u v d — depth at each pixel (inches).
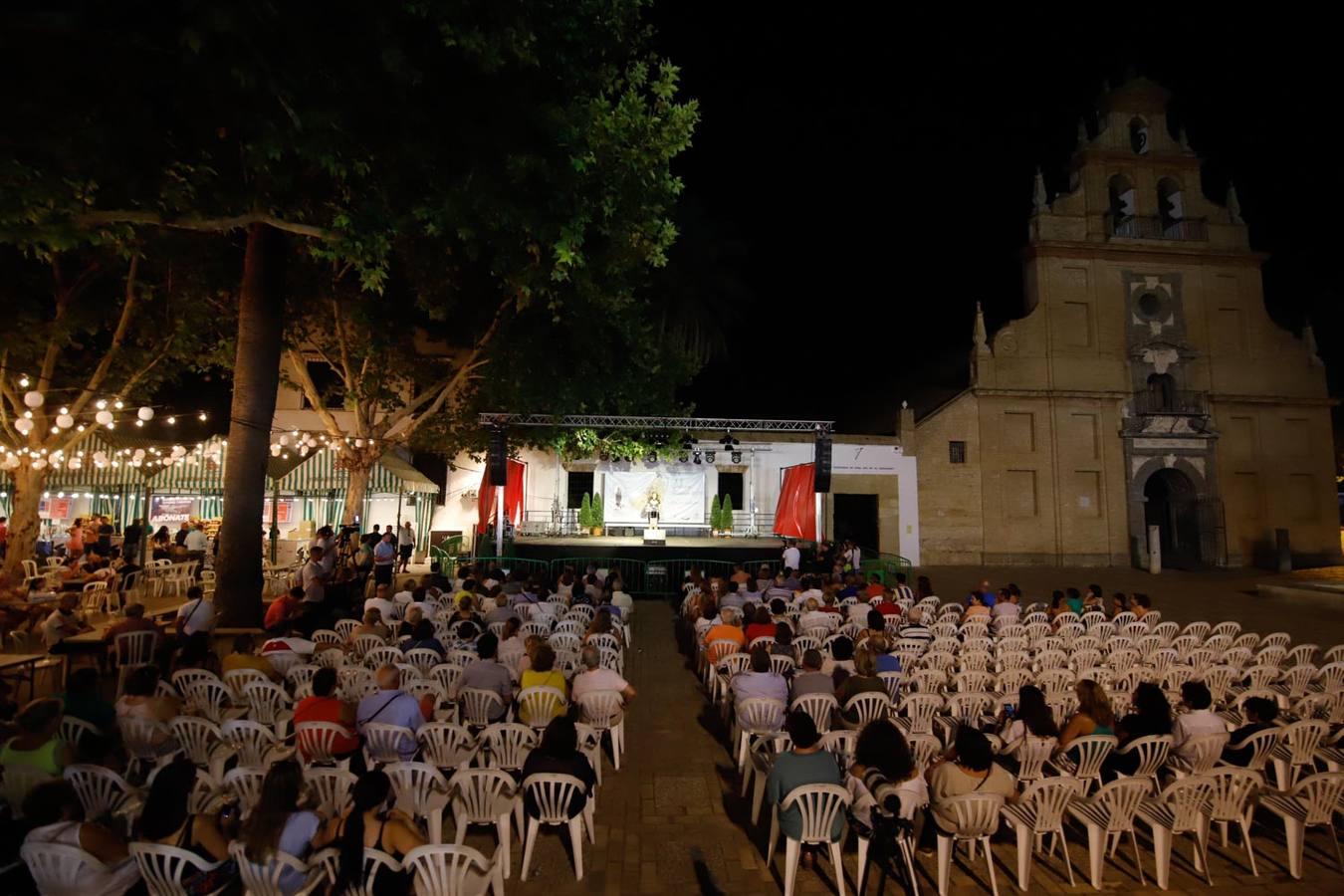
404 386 846.5
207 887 146.3
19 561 506.3
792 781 186.4
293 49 267.4
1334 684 299.9
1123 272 1115.9
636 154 474.9
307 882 146.3
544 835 220.5
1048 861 206.1
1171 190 1163.3
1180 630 565.0
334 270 612.1
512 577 505.4
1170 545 1131.3
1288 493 1107.3
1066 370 1088.8
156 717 223.9
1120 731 230.4
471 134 334.0
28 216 267.9
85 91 278.7
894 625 416.2
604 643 329.4
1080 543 1056.2
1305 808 197.3
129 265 534.9
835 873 187.5
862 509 1071.0
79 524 646.5
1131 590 840.3
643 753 295.1
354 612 477.4
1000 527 1048.2
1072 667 346.6
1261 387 1121.4
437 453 857.5
